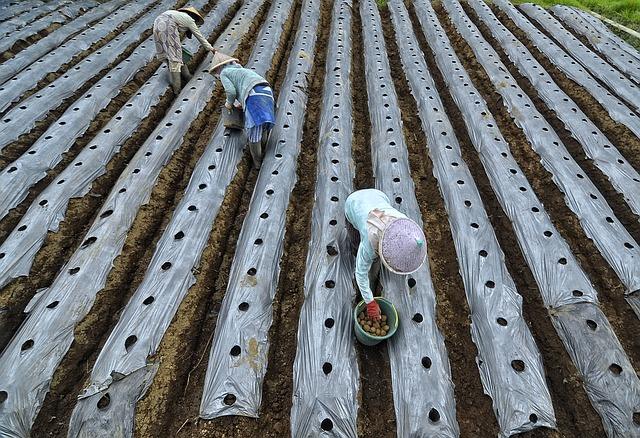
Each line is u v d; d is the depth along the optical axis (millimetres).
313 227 4582
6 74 7195
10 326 3770
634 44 10219
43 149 5477
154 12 9344
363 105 7164
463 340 3760
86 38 8266
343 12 10047
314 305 3748
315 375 3285
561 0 12797
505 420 3174
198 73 7230
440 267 4410
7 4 9766
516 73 7812
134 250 4492
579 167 5438
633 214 4906
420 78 7336
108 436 2988
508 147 5832
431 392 3223
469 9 10586
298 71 7422
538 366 3438
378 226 2756
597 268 4336
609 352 3473
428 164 5703
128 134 5918
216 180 5164
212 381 3283
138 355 3379
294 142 5805
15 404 3096
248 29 8867
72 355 3518
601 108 6789
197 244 4391
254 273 4020
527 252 4438
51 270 4305
